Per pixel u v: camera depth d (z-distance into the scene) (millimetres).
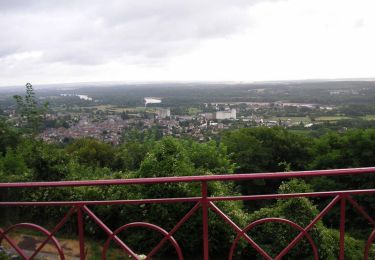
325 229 8102
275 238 7496
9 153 10875
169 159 7930
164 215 7172
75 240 7660
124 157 19547
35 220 8250
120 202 2791
